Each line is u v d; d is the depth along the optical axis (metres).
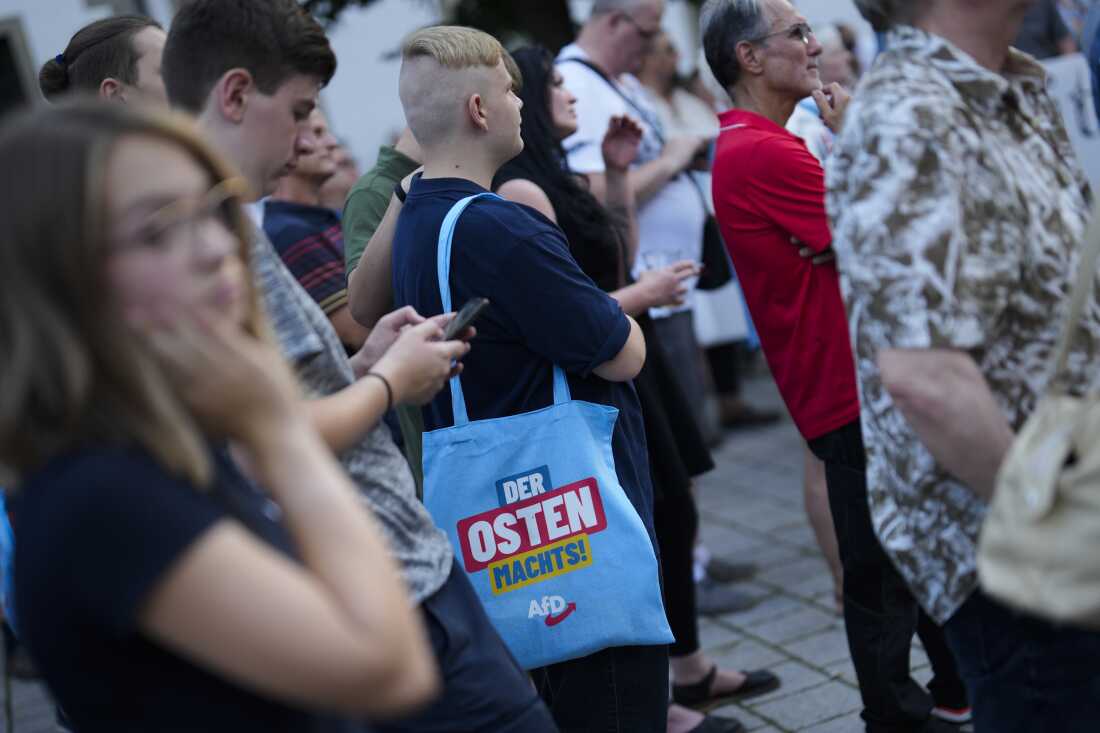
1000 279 1.45
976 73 1.51
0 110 6.99
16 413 0.94
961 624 1.58
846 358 2.38
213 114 1.61
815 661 3.22
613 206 3.26
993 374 1.49
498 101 2.08
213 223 1.02
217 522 0.96
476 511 1.90
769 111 2.64
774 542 4.36
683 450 3.08
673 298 2.84
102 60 2.08
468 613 1.62
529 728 1.59
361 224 2.67
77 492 0.93
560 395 1.95
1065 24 4.82
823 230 2.35
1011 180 1.49
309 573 1.00
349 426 1.45
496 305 1.94
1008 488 1.34
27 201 0.93
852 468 2.39
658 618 1.90
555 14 6.04
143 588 0.92
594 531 1.88
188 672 0.99
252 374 1.01
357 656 0.94
